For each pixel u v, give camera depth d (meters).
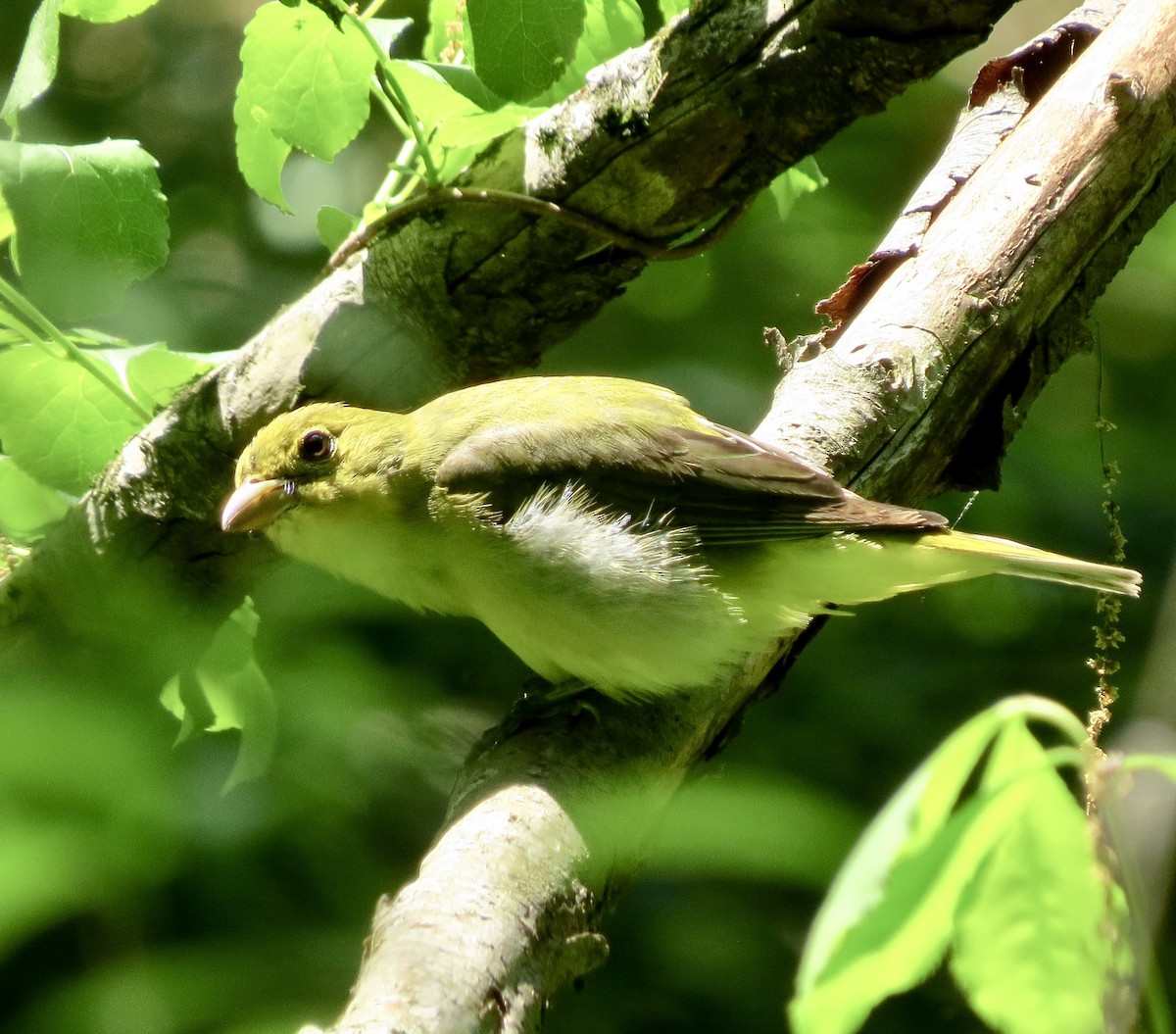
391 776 9.16
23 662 7.88
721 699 7.23
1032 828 3.09
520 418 7.61
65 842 3.99
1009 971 3.11
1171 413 13.06
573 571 7.09
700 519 7.25
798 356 7.87
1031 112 8.09
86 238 6.98
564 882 5.13
